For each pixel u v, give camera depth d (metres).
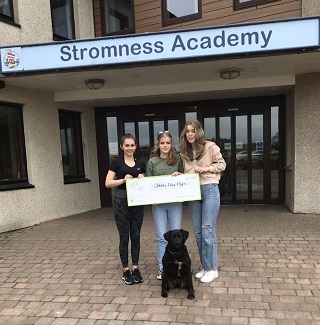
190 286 3.38
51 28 7.14
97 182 8.63
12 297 3.56
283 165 7.67
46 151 7.12
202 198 3.67
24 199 6.55
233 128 7.82
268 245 4.83
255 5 6.46
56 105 7.42
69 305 3.34
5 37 6.11
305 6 5.96
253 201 7.88
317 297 3.30
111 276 4.00
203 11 6.90
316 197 6.55
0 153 6.34
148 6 7.45
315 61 5.39
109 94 7.14
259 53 4.75
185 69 5.59
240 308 3.14
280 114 7.57
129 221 3.83
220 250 4.68
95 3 8.12
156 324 2.95
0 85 5.88
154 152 3.86
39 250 5.08
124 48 4.99
